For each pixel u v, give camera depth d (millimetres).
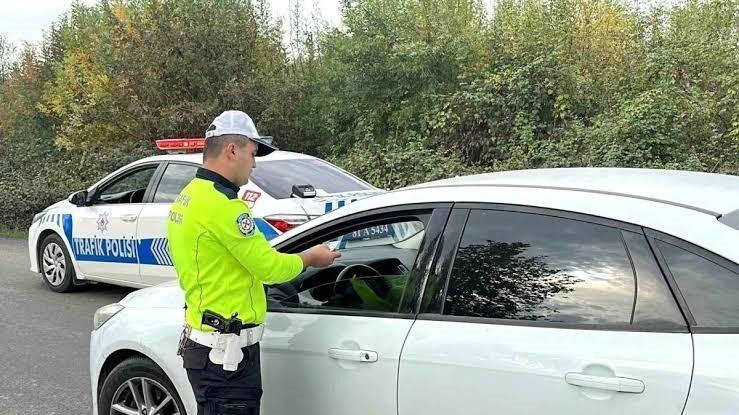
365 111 14359
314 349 2893
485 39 13359
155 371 3439
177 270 2906
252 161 2869
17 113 20469
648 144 10359
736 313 2092
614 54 12875
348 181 6789
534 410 2318
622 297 2295
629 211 2379
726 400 1990
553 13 13281
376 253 2990
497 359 2420
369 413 2732
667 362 2119
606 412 2184
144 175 7156
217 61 14992
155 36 14789
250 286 2854
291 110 15469
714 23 12867
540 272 2484
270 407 3064
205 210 2750
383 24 14016
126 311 3621
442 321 2625
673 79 11164
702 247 2195
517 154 11484
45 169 16203
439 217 2768
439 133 13055
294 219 5750
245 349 2848
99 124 16031
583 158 10664
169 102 15086
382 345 2707
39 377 5410
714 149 10500
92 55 16266
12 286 8594
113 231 7191
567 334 2338
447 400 2512
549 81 11930
